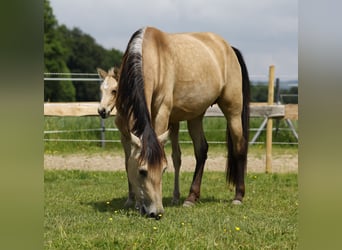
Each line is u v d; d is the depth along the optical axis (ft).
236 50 24.95
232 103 24.03
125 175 32.14
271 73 35.40
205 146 23.47
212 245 14.32
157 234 15.17
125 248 14.05
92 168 36.01
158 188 17.37
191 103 22.02
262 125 46.80
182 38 22.31
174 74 21.08
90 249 13.98
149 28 20.98
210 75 22.44
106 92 23.79
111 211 20.17
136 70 18.98
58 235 15.30
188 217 18.49
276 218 18.85
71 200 23.00
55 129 46.21
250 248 14.29
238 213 20.13
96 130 45.78
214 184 28.78
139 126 18.21
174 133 22.99
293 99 50.52
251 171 35.50
